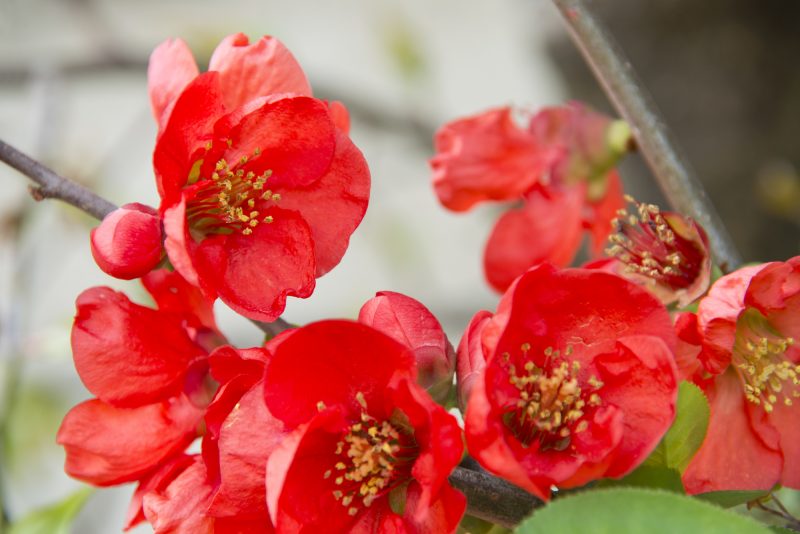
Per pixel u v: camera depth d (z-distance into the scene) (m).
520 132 0.61
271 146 0.50
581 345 0.47
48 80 0.83
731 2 0.96
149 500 0.48
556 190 0.61
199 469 0.48
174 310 0.50
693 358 0.50
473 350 0.47
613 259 0.53
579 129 0.61
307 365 0.46
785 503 0.58
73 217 0.87
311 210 0.50
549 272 0.46
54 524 0.56
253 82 0.50
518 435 0.47
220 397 0.47
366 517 0.47
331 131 0.49
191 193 0.49
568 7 0.57
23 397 0.93
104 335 0.49
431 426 0.45
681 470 0.47
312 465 0.47
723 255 0.56
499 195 0.61
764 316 0.51
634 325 0.47
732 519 0.44
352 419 0.47
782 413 0.51
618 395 0.47
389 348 0.46
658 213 0.52
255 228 0.50
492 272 0.61
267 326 0.51
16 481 0.92
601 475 0.46
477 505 0.47
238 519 0.46
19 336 0.65
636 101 0.57
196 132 0.49
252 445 0.46
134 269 0.49
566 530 0.44
